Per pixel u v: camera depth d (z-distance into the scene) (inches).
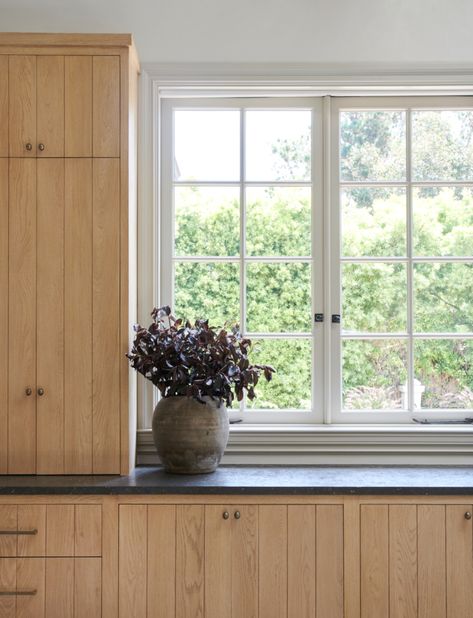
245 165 136.5
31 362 119.0
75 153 119.3
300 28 131.6
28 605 112.3
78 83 119.3
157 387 125.6
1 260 119.1
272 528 112.5
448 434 130.3
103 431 119.3
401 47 131.5
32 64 119.0
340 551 112.4
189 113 136.6
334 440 130.5
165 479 116.6
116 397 119.3
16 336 119.0
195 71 131.6
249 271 136.6
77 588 112.1
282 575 112.3
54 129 119.3
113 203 119.3
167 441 118.7
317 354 135.8
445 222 136.7
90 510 112.2
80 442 119.3
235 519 112.3
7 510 112.3
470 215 136.6
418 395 136.3
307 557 112.4
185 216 136.8
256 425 134.6
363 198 136.7
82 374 119.2
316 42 131.6
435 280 136.9
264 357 136.1
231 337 120.1
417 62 131.5
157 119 132.3
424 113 136.6
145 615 112.3
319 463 130.7
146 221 131.8
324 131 135.4
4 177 119.1
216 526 112.3
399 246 136.6
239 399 119.5
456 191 136.7
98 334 119.2
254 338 136.2
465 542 112.7
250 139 136.6
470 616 112.6
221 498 112.3
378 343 136.5
